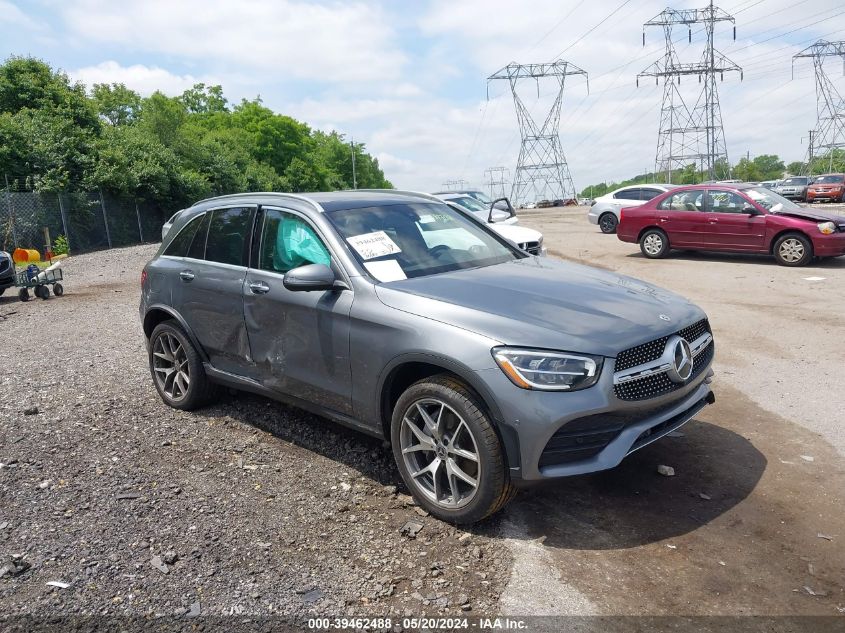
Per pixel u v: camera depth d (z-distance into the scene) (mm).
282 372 4480
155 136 40281
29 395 5855
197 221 5422
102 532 3533
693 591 2996
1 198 23375
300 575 3154
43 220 24562
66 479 4172
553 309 3650
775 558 3232
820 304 9000
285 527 3592
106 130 32594
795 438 4641
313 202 4590
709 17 63000
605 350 3332
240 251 4879
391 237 4469
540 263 4746
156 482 4129
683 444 4609
